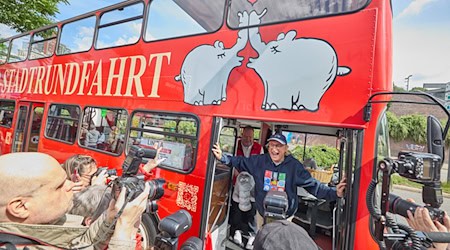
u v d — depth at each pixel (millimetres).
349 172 2529
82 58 5379
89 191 2408
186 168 3602
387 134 3027
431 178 1827
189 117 3629
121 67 4578
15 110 7199
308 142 5609
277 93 2912
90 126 5059
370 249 2361
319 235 4246
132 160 1752
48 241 1260
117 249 1350
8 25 14102
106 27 4988
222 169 3857
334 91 2602
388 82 2445
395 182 11992
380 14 2488
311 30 2787
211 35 3527
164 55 4008
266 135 4605
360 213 2410
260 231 1632
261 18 3139
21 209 1178
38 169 1231
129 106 4344
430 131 2070
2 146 7523
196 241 2203
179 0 3877
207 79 3498
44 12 14867
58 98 5816
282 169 3188
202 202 3352
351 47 2564
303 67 2789
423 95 2160
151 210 1860
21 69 7312
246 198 3896
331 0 2742
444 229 1663
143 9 4383
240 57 3242
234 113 3207
